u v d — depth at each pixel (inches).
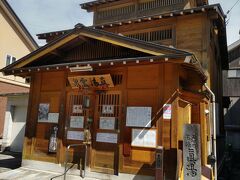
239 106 979.3
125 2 617.6
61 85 379.9
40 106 394.0
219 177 456.8
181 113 327.6
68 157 355.3
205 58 432.5
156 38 492.4
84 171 335.0
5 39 812.0
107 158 327.9
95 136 340.2
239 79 845.2
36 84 404.8
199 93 355.6
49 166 366.3
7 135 609.0
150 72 317.1
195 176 255.0
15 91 831.1
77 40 382.9
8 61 824.9
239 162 724.0
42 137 383.2
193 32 451.8
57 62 408.8
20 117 614.5
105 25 528.7
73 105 367.6
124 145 316.5
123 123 321.7
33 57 377.4
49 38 595.5
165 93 303.3
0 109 761.0
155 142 299.7
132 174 305.9
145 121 309.3
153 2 591.2
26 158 389.1
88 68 331.3
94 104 348.2
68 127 364.8
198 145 258.7
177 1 560.4
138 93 319.9
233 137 914.1
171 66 305.1
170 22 476.1
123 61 301.9
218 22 503.2
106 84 338.3
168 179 284.5
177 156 284.7
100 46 379.9
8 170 386.3
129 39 307.4
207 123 414.3
